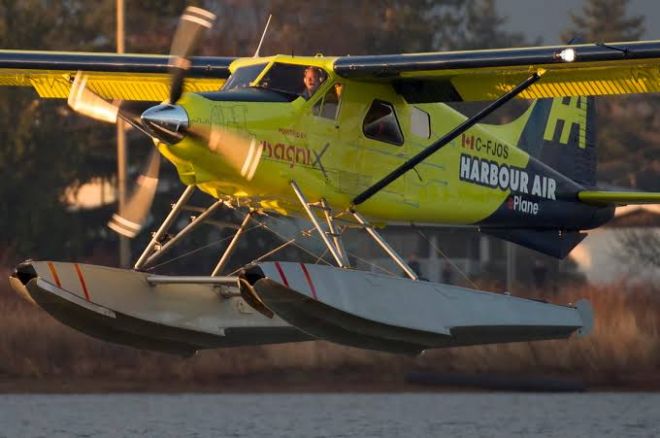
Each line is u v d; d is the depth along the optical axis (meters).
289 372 73.31
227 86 41.69
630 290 85.00
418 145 43.91
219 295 43.94
